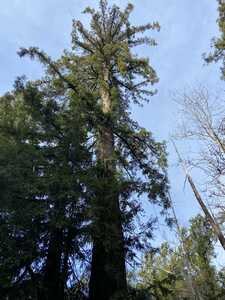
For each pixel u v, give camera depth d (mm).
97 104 16328
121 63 19156
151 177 15320
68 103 16625
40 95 15422
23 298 10836
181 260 21953
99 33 20859
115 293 11305
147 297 11969
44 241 11445
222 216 14523
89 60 19156
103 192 12680
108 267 11742
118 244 12023
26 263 10969
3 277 10367
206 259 22359
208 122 15242
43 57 17359
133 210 12891
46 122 14414
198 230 22375
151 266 21172
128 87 19609
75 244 11812
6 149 11891
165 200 14430
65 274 11508
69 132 13477
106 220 12438
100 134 16312
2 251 10469
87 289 12156
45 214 11156
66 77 17766
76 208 11742
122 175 13438
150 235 12609
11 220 10750
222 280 22250
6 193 10930
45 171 12234
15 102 17234
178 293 19078
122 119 16812
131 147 16922
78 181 12078
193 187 15203
